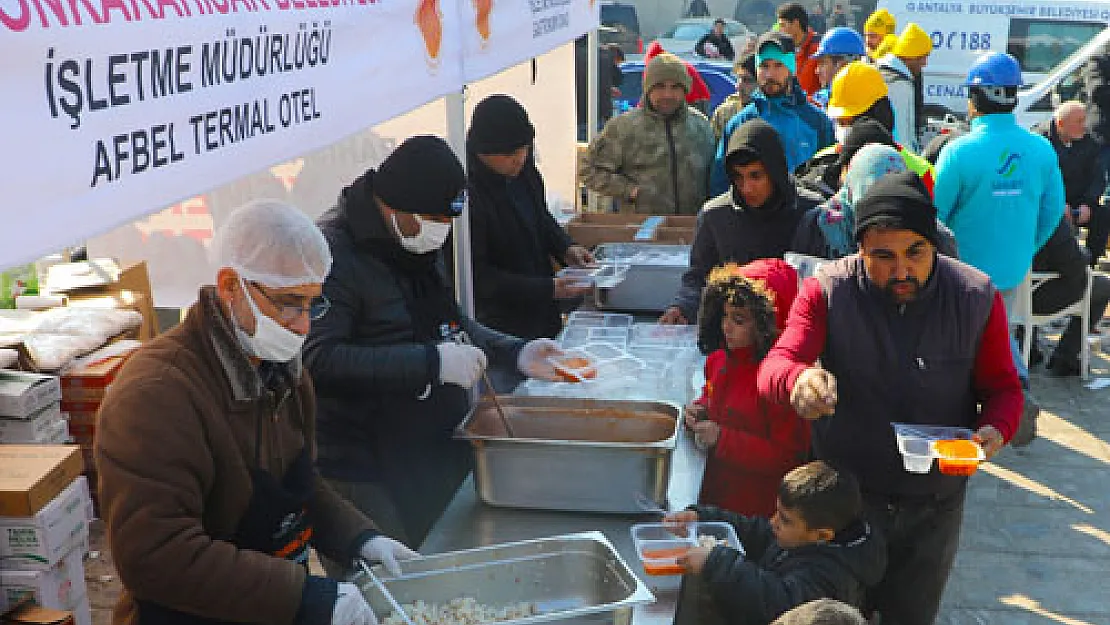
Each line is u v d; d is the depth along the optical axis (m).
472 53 2.71
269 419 1.77
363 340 2.43
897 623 2.72
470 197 3.61
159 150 1.27
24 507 3.14
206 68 1.37
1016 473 4.93
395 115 2.13
